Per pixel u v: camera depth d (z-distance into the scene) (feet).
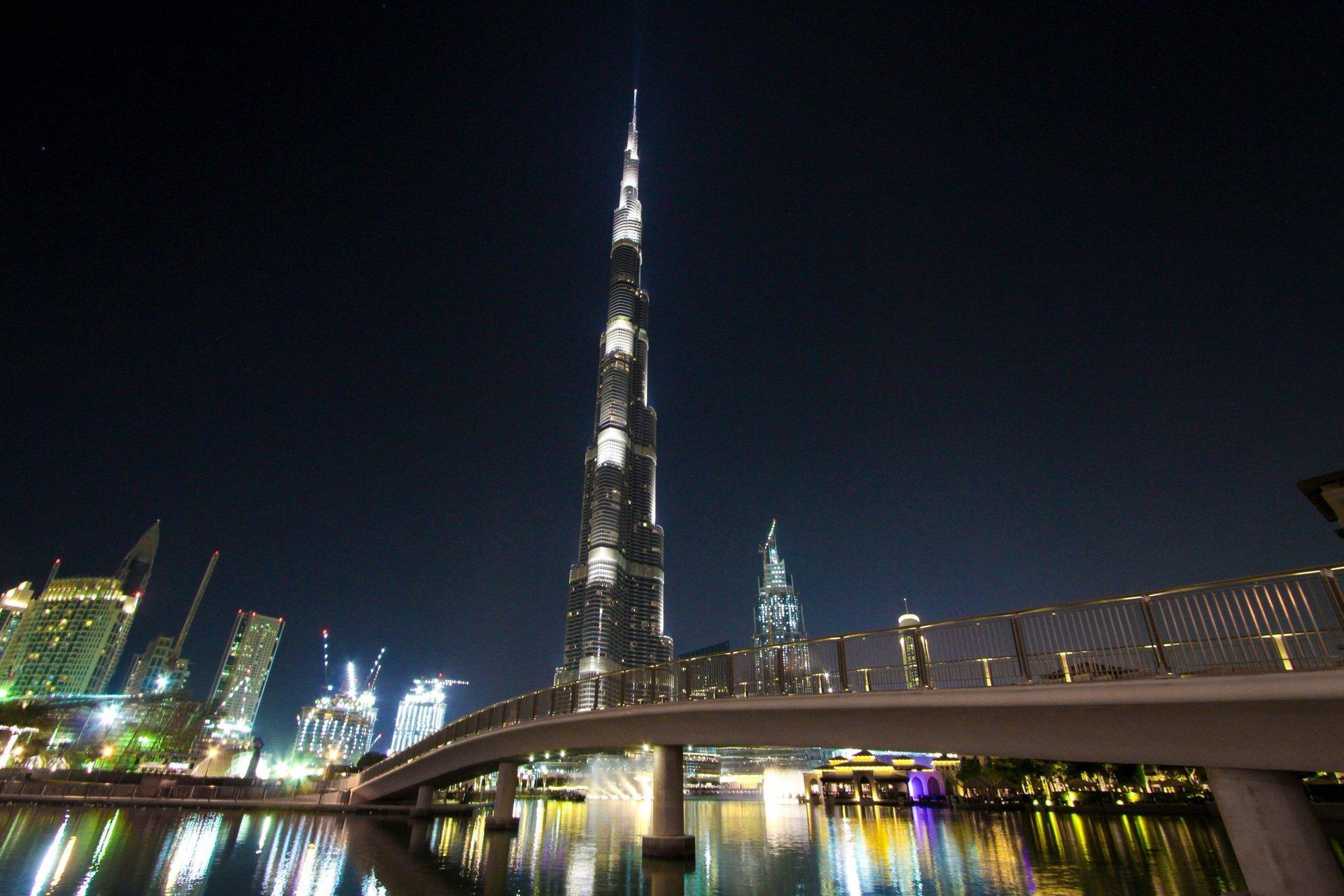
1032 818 235.40
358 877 105.09
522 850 147.02
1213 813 226.38
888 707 83.56
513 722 159.74
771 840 170.40
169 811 240.12
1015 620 75.05
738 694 106.01
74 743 510.17
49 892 87.20
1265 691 56.44
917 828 203.51
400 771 223.30
